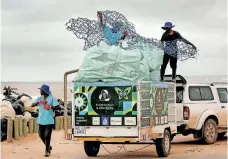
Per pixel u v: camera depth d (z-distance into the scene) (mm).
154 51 16484
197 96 18875
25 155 16328
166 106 16391
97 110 15234
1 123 19391
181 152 17016
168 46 17469
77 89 15383
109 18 15156
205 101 19047
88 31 15031
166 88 16453
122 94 15031
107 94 15164
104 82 15203
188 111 18438
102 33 15172
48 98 16141
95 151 16359
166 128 16219
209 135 19109
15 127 19953
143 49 15875
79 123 15367
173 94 17031
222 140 20578
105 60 15172
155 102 15586
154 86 15594
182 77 18609
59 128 25109
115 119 15086
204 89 19188
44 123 16031
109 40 15250
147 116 15195
